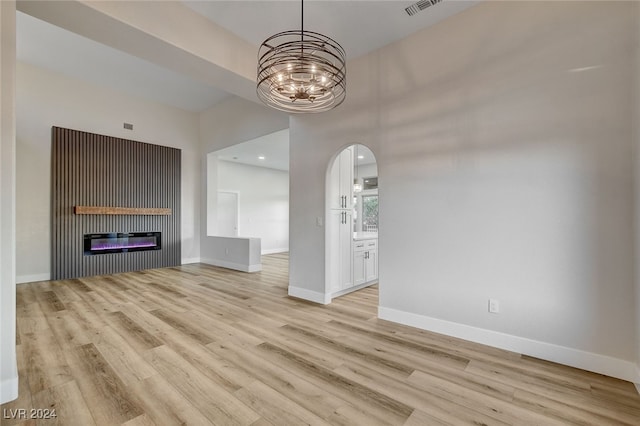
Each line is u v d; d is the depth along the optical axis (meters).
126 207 5.99
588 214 2.19
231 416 1.70
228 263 6.56
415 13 2.80
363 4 2.70
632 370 2.04
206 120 7.17
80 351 2.47
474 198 2.69
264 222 9.80
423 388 1.98
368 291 4.64
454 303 2.81
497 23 2.57
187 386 1.98
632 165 2.04
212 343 2.65
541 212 2.38
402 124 3.16
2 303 1.80
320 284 3.95
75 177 5.38
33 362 2.28
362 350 2.54
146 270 6.21
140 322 3.15
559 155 2.30
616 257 2.09
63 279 5.22
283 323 3.17
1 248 1.80
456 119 2.80
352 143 3.61
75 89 5.46
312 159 4.05
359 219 9.55
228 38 3.14
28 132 4.95
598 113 2.15
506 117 2.53
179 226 6.89
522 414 1.73
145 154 6.32
